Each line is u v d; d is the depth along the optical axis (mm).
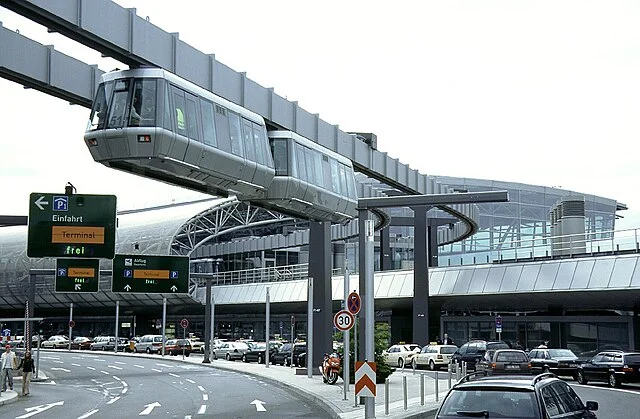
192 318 103250
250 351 65875
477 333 66500
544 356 42094
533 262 55688
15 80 23875
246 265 105812
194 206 96625
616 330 55344
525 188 102250
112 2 23125
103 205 30109
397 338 73875
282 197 29781
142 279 47969
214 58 28109
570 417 12172
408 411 23547
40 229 29797
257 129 27562
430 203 30312
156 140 21578
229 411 26688
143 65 24531
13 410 28641
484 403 11711
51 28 21891
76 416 25969
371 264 23391
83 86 25766
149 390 38219
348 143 39750
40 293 100000
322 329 43688
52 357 78188
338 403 27062
